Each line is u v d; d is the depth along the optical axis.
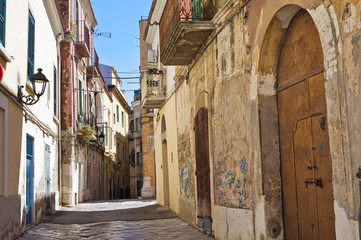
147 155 26.72
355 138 4.06
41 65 12.78
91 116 27.98
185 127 12.16
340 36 4.31
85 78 25.58
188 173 11.78
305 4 5.05
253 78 6.71
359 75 3.99
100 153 31.22
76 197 20.66
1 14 7.82
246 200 7.09
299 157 5.91
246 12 7.00
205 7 9.34
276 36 6.27
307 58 5.64
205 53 9.56
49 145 14.51
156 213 14.84
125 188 47.94
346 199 4.23
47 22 14.04
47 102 13.98
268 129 6.54
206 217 9.67
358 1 4.00
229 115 7.91
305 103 5.72
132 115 49.84
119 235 9.94
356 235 4.04
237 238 7.47
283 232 6.40
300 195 5.89
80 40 23.25
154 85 16.53
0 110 8.07
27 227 10.44
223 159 8.31
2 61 7.94
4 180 8.13
